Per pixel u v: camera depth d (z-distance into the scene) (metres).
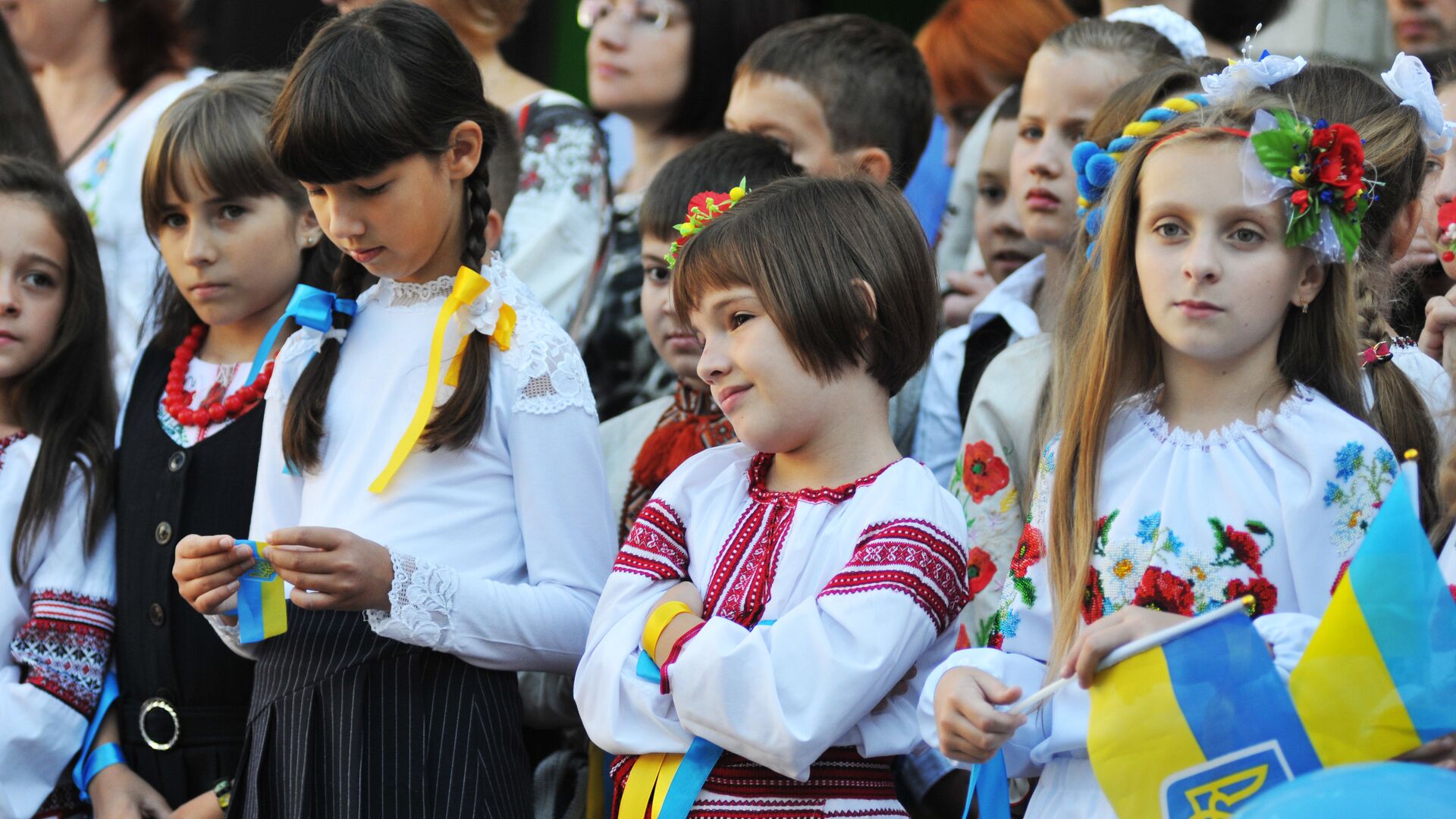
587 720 6.64
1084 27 10.12
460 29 12.62
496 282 7.68
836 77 11.02
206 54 15.00
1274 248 5.99
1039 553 6.57
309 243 8.88
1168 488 6.18
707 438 9.18
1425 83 7.27
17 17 12.62
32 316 9.08
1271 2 12.45
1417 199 7.32
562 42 14.70
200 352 9.03
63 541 8.80
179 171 8.52
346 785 7.02
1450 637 5.30
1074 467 6.49
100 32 12.80
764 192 6.93
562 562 7.42
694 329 7.05
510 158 11.39
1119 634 5.59
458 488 7.36
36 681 8.47
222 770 8.22
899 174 11.34
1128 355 6.50
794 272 6.50
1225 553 6.00
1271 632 5.68
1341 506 5.88
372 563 6.84
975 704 5.70
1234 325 5.98
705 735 6.21
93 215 11.66
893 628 6.14
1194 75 8.49
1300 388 6.20
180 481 8.43
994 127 11.34
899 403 10.19
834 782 6.37
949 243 12.77
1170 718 5.47
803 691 6.06
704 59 12.71
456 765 7.07
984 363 9.88
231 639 7.70
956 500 6.75
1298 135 5.98
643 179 12.93
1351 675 5.35
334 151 6.98
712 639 6.18
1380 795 4.43
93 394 9.28
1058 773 6.23
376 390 7.56
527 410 7.43
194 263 8.55
